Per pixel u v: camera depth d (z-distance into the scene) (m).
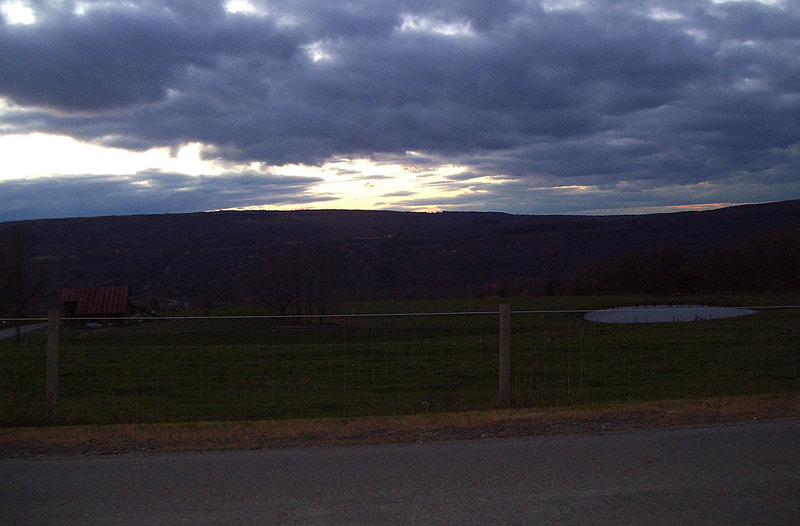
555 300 39.59
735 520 4.02
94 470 5.09
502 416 6.99
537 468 5.05
